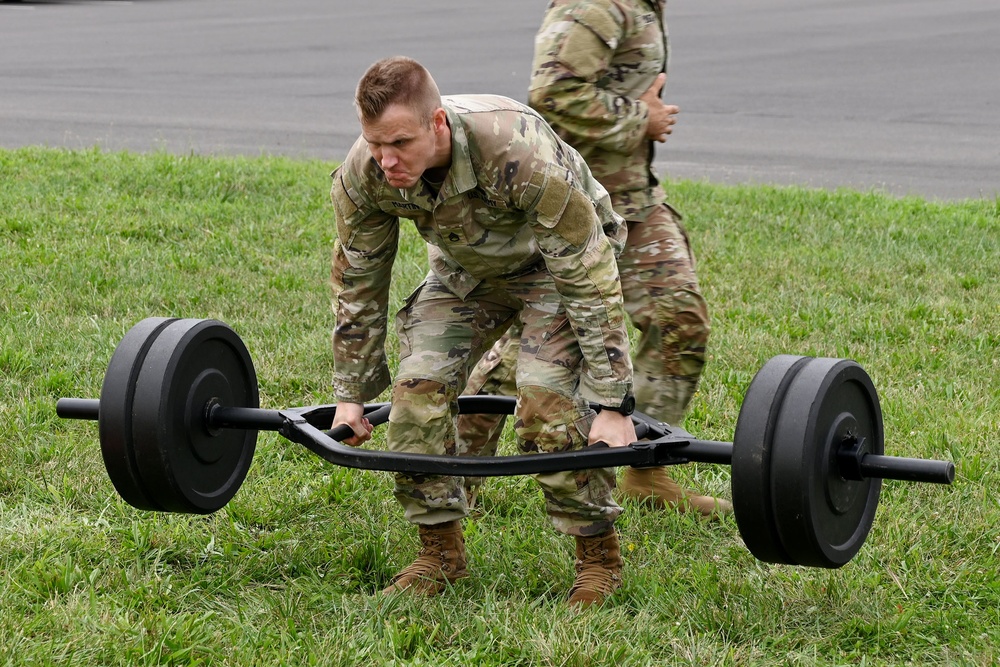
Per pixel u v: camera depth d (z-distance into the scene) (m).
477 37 22.72
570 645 3.53
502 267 3.79
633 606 3.95
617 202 4.55
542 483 3.87
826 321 7.12
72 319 6.80
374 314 3.93
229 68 18.91
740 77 18.19
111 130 13.78
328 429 4.20
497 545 4.32
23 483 4.75
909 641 3.73
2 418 5.34
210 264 8.13
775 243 9.09
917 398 5.76
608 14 4.34
